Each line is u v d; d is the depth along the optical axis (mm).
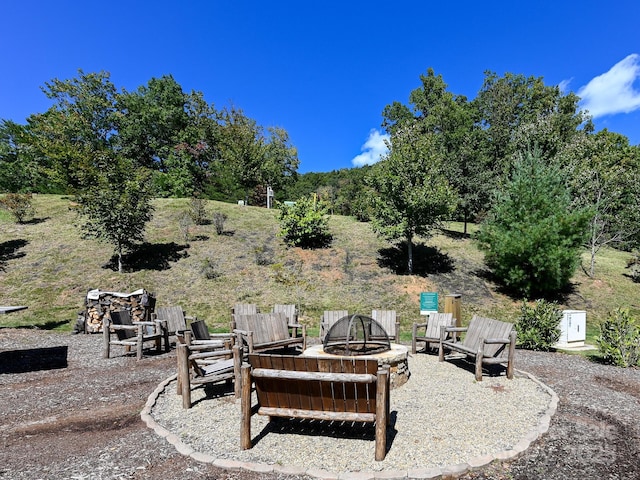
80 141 34375
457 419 4297
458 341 8070
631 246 22500
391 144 16062
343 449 3557
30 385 5863
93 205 13523
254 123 41625
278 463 3287
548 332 8352
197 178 36219
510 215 14312
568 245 13359
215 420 4328
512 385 5668
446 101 28266
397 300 13578
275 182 38125
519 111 35844
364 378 3377
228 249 17156
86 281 13711
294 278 14914
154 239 17625
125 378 6215
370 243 18891
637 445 3670
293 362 3596
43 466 3299
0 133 29844
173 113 40219
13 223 19000
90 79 37312
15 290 12977
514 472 3158
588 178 17188
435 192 14367
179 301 12984
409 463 3262
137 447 3641
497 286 15219
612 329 7273
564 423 4207
